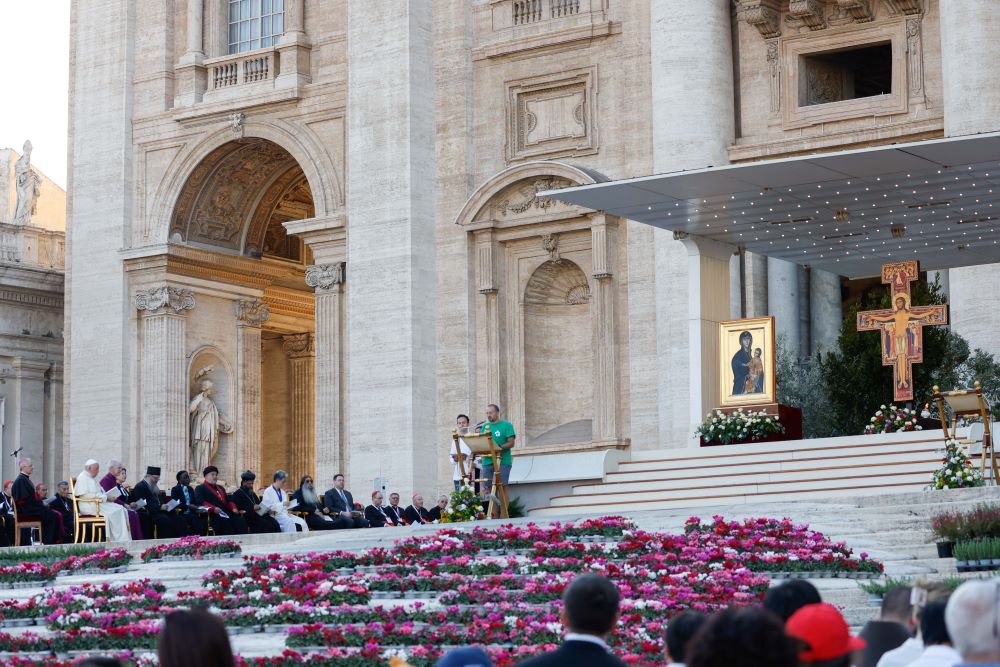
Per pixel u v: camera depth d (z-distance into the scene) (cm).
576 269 4059
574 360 4072
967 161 2808
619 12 3984
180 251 4594
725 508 2397
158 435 4550
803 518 2295
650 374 3838
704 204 3150
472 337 4109
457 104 4181
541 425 4072
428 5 4244
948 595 972
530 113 4109
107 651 1673
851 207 3150
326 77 4431
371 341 4156
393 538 2447
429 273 4166
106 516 3142
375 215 4194
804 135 3738
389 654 1526
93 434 4638
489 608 1764
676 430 3716
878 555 2052
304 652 1585
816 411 3506
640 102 3919
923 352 3309
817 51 3747
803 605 927
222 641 756
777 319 3819
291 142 4444
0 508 3269
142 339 4625
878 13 3669
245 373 4781
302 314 5119
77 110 4806
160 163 4666
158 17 4722
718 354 3400
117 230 4669
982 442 2784
